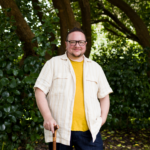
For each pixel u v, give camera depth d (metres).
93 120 1.64
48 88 1.63
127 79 3.88
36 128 2.77
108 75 3.89
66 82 1.61
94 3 5.90
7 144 2.63
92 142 1.64
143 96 4.05
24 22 2.94
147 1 6.62
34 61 2.64
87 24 4.57
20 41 2.96
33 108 2.74
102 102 1.87
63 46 4.34
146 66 4.13
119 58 4.12
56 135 1.59
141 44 5.59
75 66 1.71
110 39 6.95
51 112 1.62
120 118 4.23
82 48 1.69
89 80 1.68
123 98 3.98
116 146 3.49
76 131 1.59
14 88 2.42
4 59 2.58
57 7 4.08
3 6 2.84
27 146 2.77
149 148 3.39
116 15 7.01
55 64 1.67
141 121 4.21
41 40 2.54
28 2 3.32
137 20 5.30
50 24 2.63
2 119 2.45
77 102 1.61
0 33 2.59
